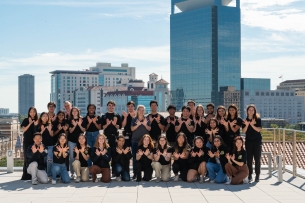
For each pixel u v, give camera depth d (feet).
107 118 47.09
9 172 50.80
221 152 43.21
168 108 47.44
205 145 45.50
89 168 44.14
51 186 42.11
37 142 43.42
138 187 41.47
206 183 43.55
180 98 607.37
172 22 620.49
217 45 571.28
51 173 45.29
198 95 584.40
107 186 42.04
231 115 44.80
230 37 578.66
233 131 44.80
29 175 45.68
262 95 601.21
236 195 37.73
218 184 42.96
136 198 36.63
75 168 44.09
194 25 588.91
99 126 47.32
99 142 44.11
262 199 36.11
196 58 586.04
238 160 42.70
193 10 591.37
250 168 44.27
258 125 43.86
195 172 44.01
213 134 44.96
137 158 44.88
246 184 42.83
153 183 43.62
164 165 44.37
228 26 577.84
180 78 608.19
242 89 588.91
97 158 43.91
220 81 572.51
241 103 583.58
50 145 45.62
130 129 47.57
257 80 598.75
